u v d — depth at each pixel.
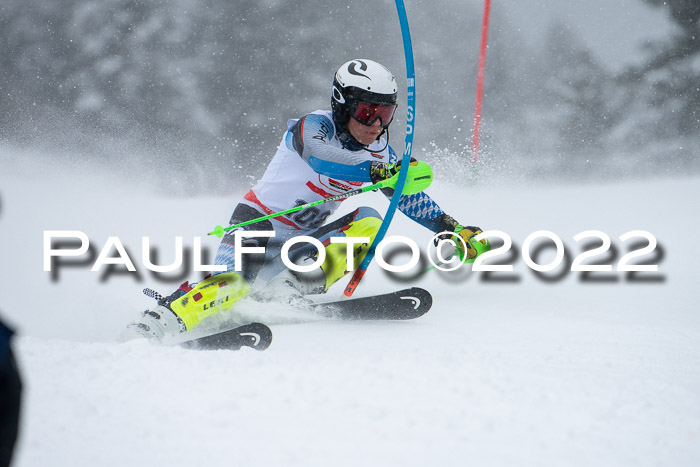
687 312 15.10
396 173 14.08
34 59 74.19
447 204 26.75
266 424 7.39
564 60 81.44
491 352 10.98
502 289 17.42
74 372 8.73
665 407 8.31
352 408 7.79
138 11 75.44
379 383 8.55
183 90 74.31
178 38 75.25
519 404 8.05
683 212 26.16
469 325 13.77
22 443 6.85
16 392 4.42
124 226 25.98
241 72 76.06
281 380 8.60
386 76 14.27
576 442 7.15
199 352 9.95
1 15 74.31
